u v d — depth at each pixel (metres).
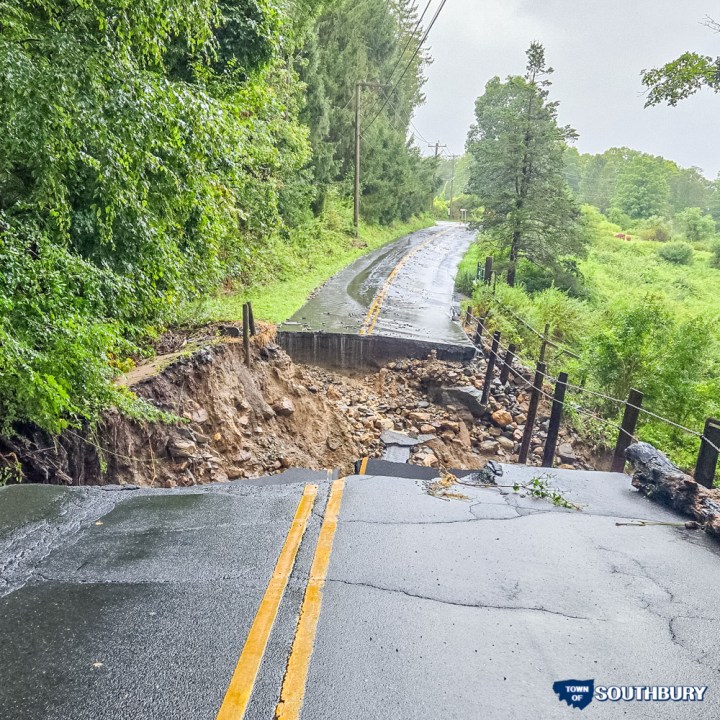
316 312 16.81
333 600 3.37
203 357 9.55
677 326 11.86
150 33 6.35
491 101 54.75
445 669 2.79
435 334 15.21
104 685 2.59
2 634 2.93
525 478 5.91
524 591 3.57
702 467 5.72
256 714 2.44
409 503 5.01
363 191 40.47
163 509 4.76
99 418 6.42
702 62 10.91
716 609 3.45
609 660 2.90
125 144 6.07
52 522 4.39
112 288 6.59
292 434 10.78
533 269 25.80
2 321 4.77
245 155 11.45
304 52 26.81
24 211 6.42
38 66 5.45
